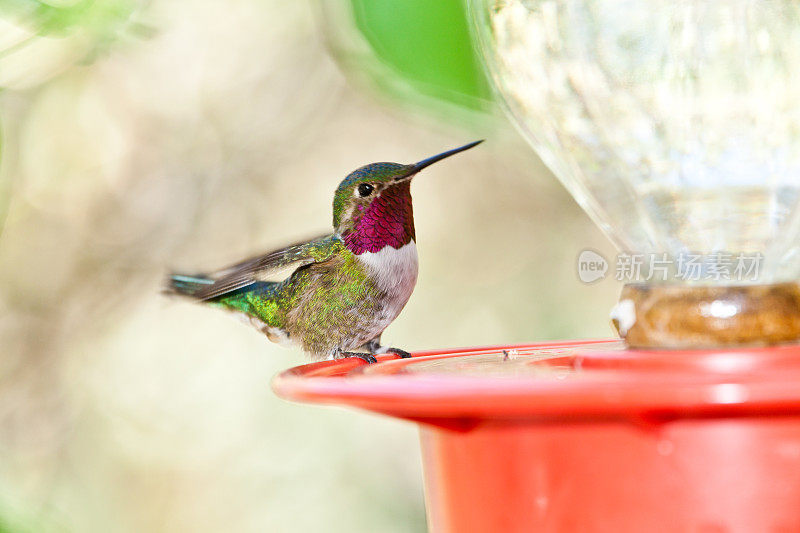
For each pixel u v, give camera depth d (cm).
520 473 378
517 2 509
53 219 1573
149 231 1609
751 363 380
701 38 488
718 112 488
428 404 325
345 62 677
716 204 488
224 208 1623
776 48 480
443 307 1642
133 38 817
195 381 1634
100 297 1614
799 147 480
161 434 1616
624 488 358
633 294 443
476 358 532
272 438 1631
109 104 1562
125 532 1569
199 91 1603
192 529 1581
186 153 1612
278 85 1628
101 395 1609
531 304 1630
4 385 1582
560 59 509
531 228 1667
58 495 1562
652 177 499
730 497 345
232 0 1599
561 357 491
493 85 548
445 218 1675
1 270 1572
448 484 410
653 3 494
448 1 573
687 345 419
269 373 1642
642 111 499
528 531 376
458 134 1244
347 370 486
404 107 638
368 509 1603
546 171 1631
